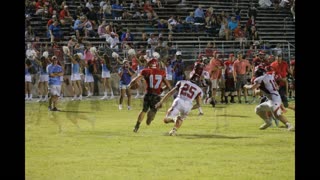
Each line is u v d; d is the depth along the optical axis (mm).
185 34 50875
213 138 23359
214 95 37000
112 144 21984
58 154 20016
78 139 23031
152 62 24688
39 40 44719
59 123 27625
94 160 19078
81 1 48125
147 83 24859
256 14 54469
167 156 19734
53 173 17297
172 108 24031
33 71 37812
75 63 38781
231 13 53281
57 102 35000
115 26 47562
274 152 20453
